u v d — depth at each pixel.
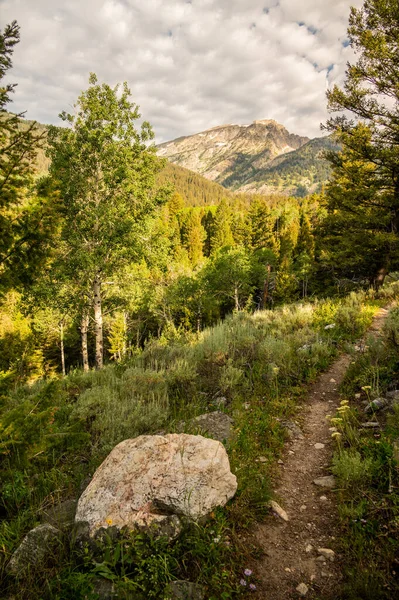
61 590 2.42
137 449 3.61
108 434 4.73
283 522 3.28
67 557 2.75
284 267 48.62
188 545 2.80
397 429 4.16
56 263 14.66
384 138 18.34
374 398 5.46
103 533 2.78
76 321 22.02
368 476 3.54
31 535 2.90
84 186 15.32
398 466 3.43
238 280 39.09
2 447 3.45
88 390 6.49
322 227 24.58
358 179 20.19
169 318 36.16
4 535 3.08
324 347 8.31
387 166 18.30
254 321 12.77
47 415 3.81
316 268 30.12
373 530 2.92
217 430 4.79
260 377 6.91
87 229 15.22
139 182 16.09
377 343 7.01
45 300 15.90
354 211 20.92
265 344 7.96
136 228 15.84
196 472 3.26
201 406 5.94
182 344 10.73
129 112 15.79
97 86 15.41
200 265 56.44
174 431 4.79
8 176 3.76
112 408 5.50
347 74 18.33
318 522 3.24
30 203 4.04
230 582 2.58
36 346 29.28
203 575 2.59
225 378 6.55
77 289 17.22
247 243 63.31
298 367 7.30
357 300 14.52
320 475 3.99
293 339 9.20
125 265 17.53
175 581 2.45
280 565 2.78
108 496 3.10
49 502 3.62
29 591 2.51
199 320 37.41
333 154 21.27
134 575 2.56
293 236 69.44
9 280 3.96
